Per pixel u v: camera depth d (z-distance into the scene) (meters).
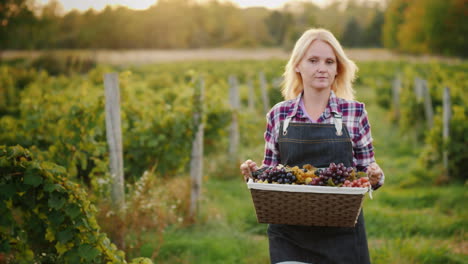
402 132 12.24
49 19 33.19
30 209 2.88
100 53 47.19
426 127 11.59
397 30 75.88
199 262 4.28
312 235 2.38
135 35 67.19
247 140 9.91
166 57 65.31
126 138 5.46
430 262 4.24
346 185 2.09
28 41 31.28
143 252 4.33
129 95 6.40
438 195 6.56
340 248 2.36
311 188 2.08
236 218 5.64
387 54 72.50
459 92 10.48
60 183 2.73
